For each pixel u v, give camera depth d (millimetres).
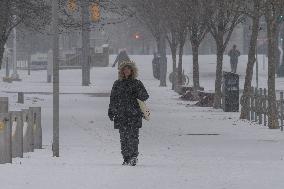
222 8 57938
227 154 29938
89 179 20406
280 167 23766
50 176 21031
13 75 113750
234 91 60031
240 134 40906
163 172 22266
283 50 113125
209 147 33406
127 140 25000
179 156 28719
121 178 20688
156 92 88875
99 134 40031
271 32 44156
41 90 89000
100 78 118562
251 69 51750
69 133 40625
